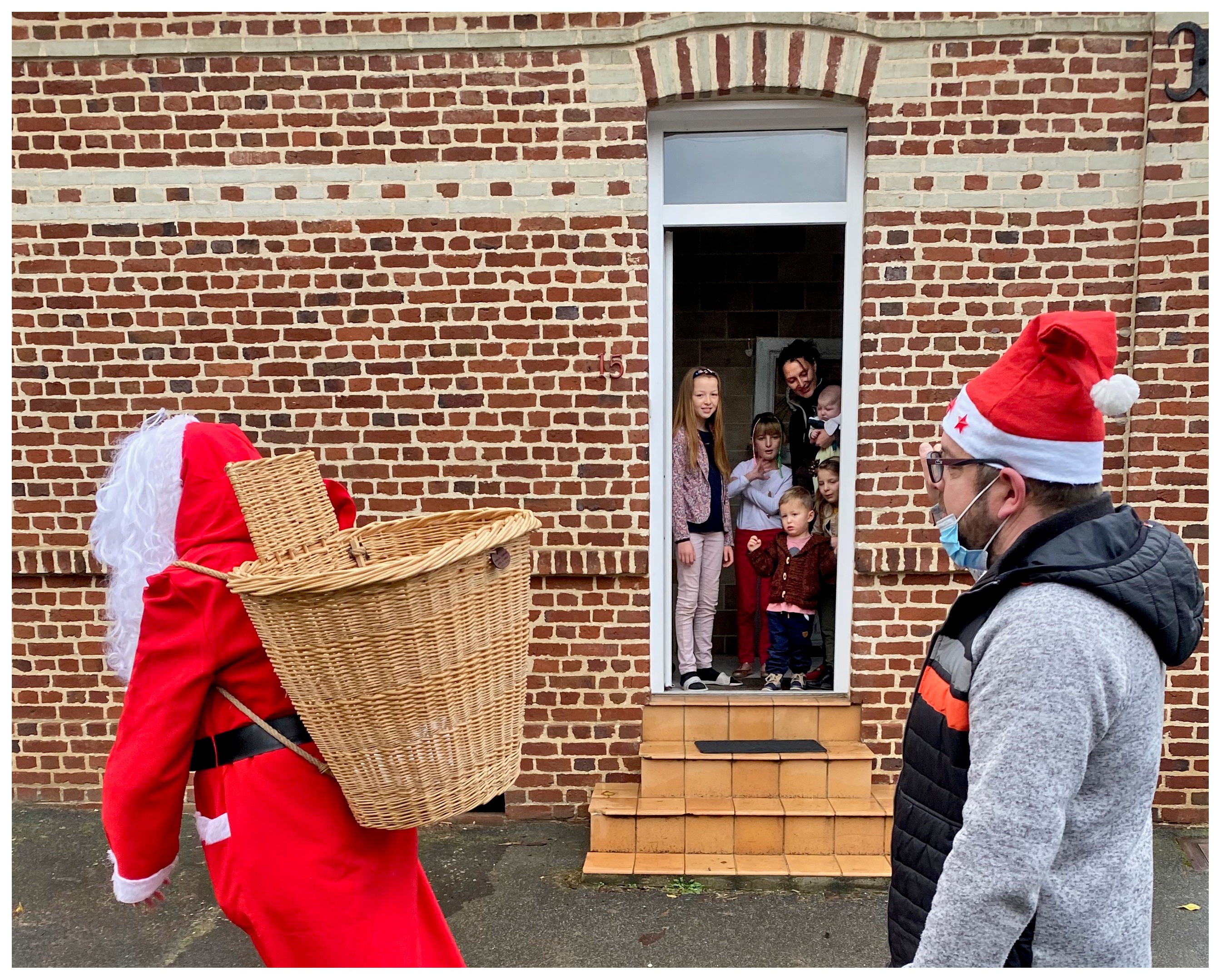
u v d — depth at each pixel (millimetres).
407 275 3660
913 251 3539
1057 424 1336
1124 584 1237
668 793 3572
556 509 3703
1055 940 1265
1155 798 3660
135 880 1749
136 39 3588
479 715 1736
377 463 3732
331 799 1804
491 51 3557
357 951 1793
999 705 1224
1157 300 3465
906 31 3438
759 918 3092
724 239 4988
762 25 3453
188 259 3691
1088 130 3455
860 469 3650
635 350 3633
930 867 1416
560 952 2910
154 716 1704
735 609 5230
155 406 3750
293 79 3600
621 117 3557
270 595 1546
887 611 3680
